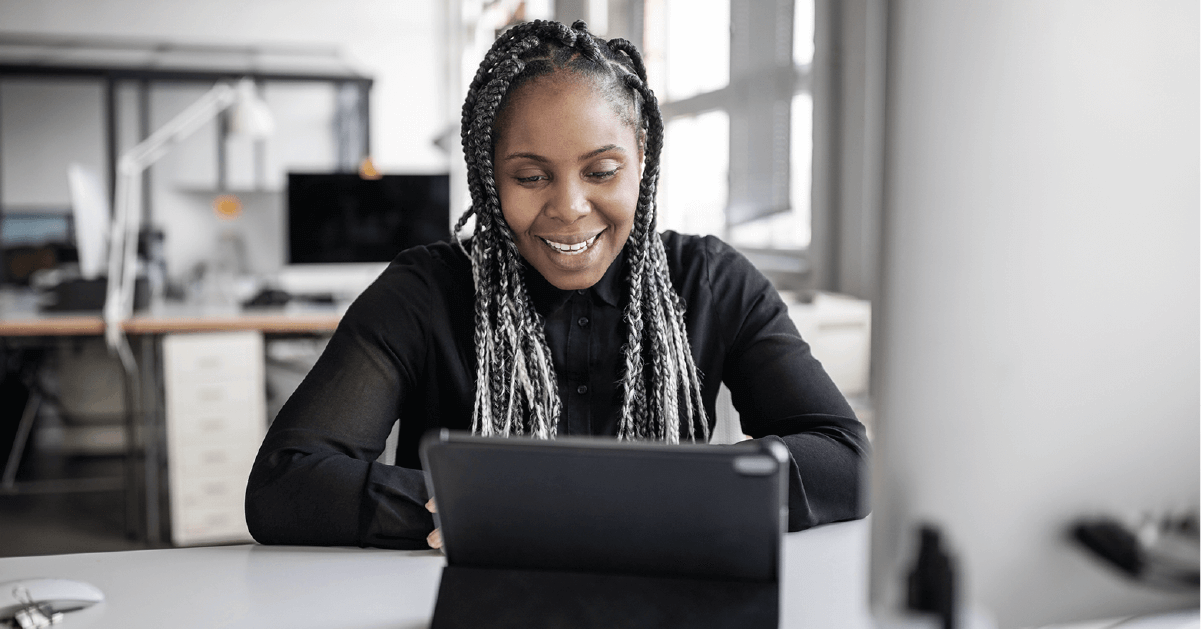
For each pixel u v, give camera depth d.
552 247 0.97
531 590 0.59
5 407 3.63
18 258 4.22
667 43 3.08
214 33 5.87
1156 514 0.39
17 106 5.61
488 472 0.57
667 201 3.08
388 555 0.82
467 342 1.06
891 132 0.37
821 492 0.87
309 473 0.87
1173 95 0.36
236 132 3.95
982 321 0.37
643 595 0.58
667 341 1.08
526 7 4.15
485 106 0.95
